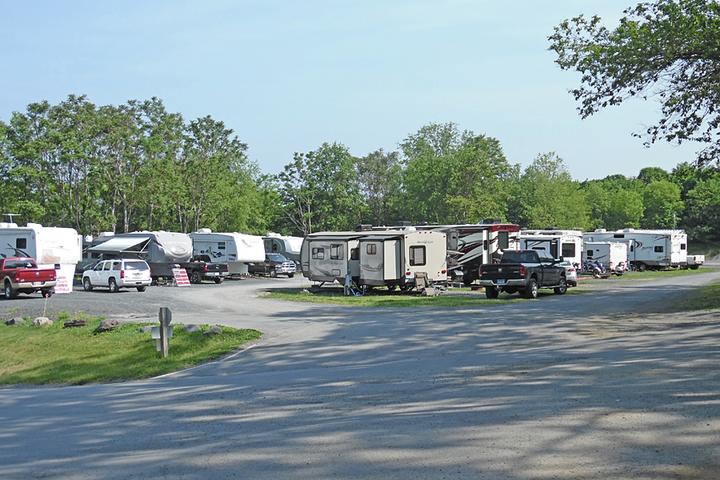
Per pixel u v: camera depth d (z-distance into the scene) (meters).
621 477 5.68
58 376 16.80
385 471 6.02
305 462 6.40
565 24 21.14
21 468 6.74
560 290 31.69
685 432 7.02
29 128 59.78
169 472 6.29
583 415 7.86
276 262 51.91
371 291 35.53
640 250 59.41
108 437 8.06
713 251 100.31
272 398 10.28
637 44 19.72
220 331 19.22
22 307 27.95
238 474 6.12
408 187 80.94
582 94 21.39
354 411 8.80
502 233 38.97
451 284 38.62
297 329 20.16
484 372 11.63
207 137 69.12
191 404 10.20
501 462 6.15
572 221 87.38
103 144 62.03
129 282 36.66
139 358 17.70
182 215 69.56
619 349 13.72
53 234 35.16
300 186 81.81
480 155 75.38
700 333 15.77
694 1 19.36
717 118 20.81
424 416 8.20
